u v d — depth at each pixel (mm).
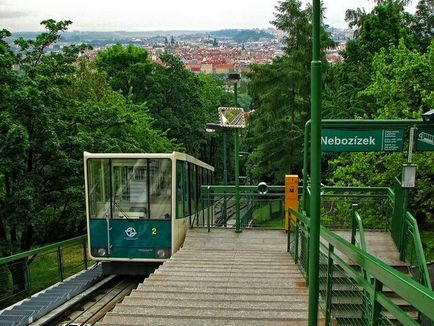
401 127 9664
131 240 13750
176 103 51688
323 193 13789
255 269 10078
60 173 17750
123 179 13703
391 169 15695
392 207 12062
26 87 16484
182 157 14383
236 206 15555
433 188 15398
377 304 3717
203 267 10383
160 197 13656
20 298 11945
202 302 7457
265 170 35094
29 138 16547
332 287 6016
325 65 31969
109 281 13852
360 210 14211
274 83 32688
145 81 49250
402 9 32375
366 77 28984
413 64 15844
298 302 7410
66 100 19438
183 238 14477
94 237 13828
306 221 8445
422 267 8336
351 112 27422
